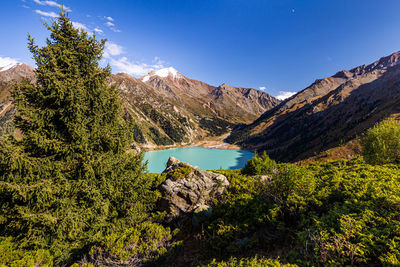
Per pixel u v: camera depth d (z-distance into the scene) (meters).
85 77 9.57
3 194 7.18
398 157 15.14
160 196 12.27
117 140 9.66
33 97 8.18
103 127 9.52
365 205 5.75
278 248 6.70
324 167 16.16
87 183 8.35
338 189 7.55
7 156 6.86
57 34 9.06
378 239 4.33
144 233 9.25
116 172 9.51
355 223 4.95
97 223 8.60
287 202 7.73
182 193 12.22
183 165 14.93
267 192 9.12
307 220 6.47
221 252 7.80
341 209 5.97
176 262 7.96
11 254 6.98
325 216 6.07
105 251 8.02
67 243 8.00
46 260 7.28
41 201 7.15
